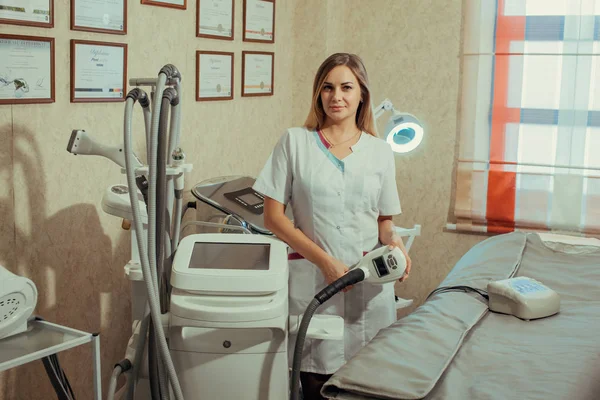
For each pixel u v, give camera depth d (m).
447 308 1.89
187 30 2.96
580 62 3.35
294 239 2.06
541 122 3.46
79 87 2.44
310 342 2.10
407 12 3.69
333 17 3.73
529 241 2.58
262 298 1.70
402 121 2.82
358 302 2.12
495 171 3.57
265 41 3.49
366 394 1.43
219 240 1.91
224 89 3.23
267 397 1.75
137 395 1.98
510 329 1.77
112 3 2.53
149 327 1.87
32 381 2.41
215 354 1.73
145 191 2.01
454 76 3.63
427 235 3.78
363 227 2.14
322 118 2.15
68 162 2.44
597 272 2.24
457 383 1.45
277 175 2.12
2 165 2.21
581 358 1.55
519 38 3.44
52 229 2.41
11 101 2.20
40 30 2.28
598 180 3.39
